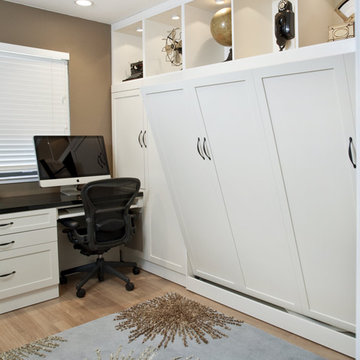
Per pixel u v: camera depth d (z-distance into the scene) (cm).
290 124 198
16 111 315
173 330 243
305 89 184
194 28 293
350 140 179
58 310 274
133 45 382
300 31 218
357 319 162
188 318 258
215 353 217
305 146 196
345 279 210
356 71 154
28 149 325
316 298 229
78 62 347
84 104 354
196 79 229
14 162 318
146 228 346
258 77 198
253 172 227
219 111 228
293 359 210
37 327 249
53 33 329
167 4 299
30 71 320
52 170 310
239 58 249
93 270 318
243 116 217
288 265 234
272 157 212
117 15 336
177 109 253
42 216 282
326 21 246
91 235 291
